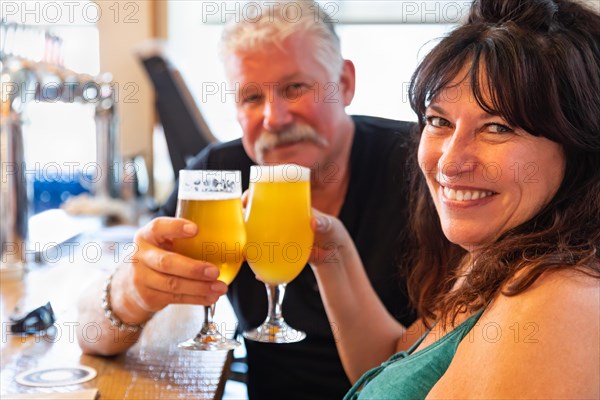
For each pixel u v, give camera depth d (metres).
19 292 1.90
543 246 0.97
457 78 1.04
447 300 1.10
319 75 1.76
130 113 4.38
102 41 4.36
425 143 1.15
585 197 1.00
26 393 1.17
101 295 1.37
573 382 0.82
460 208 1.06
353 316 1.53
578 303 0.86
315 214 1.45
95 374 1.29
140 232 1.23
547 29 1.02
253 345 1.85
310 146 1.79
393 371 1.10
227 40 1.79
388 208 1.83
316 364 1.79
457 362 0.95
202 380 1.28
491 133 1.03
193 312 1.78
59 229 2.82
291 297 1.77
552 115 0.97
